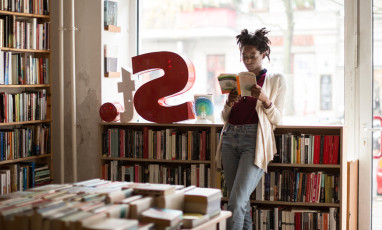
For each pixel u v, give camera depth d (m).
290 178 3.88
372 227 4.13
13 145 4.17
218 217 2.59
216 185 4.03
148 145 4.22
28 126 4.36
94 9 4.46
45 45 4.36
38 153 4.36
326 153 3.78
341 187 3.73
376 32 4.04
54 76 4.64
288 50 4.39
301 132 4.04
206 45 4.70
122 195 2.46
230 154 3.60
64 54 4.56
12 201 2.35
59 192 2.53
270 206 4.06
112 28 4.49
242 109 3.58
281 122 3.81
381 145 4.06
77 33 4.53
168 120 4.12
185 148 4.12
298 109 4.34
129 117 4.35
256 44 3.55
